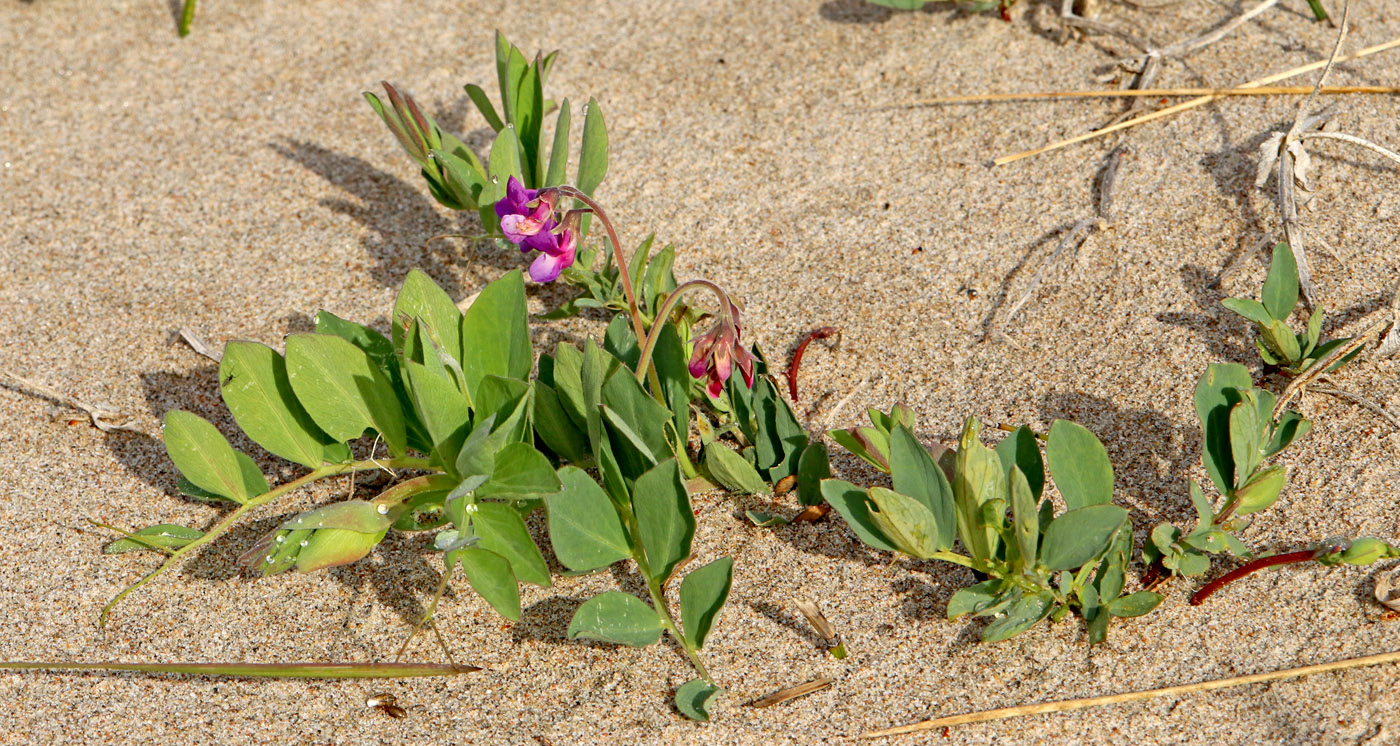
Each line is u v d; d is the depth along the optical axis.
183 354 2.87
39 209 3.31
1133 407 2.50
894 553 2.27
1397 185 2.87
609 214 3.15
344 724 2.09
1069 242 2.88
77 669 2.20
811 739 2.00
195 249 3.16
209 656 2.21
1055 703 2.00
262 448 2.63
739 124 3.39
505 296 2.23
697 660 2.07
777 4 3.84
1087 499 2.08
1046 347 2.66
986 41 3.56
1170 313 2.67
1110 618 2.12
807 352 2.73
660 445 2.17
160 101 3.68
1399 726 1.92
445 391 2.11
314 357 2.21
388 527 2.17
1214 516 2.20
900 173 3.17
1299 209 2.83
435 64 3.74
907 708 2.03
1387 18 3.38
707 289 2.91
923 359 2.68
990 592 2.06
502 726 2.07
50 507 2.52
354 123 3.55
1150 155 3.07
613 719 2.06
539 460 2.02
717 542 2.35
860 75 3.51
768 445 2.38
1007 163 3.14
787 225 3.06
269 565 2.09
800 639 2.16
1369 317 2.56
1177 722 1.97
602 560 2.12
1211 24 3.45
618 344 2.37
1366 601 2.10
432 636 2.22
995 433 2.48
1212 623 2.10
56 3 4.12
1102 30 3.47
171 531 2.31
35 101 3.71
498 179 2.66
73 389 2.78
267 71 3.78
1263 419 2.20
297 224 3.22
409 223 3.21
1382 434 2.36
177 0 4.11
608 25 3.84
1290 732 1.94
